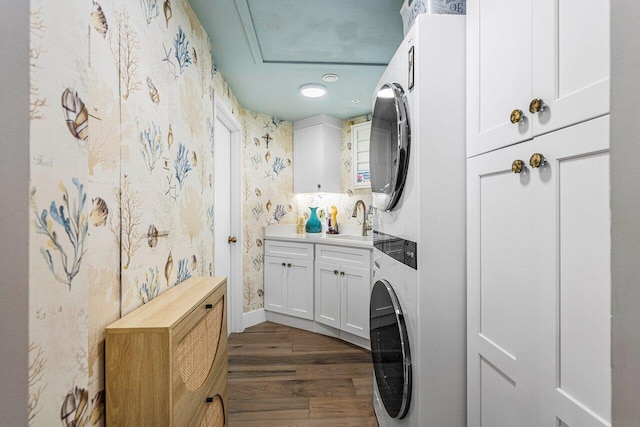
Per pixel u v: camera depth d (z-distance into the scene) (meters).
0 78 0.47
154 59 1.12
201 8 1.56
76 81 0.60
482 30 0.99
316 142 3.32
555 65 0.70
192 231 1.52
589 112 0.62
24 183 0.49
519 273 0.83
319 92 2.61
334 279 2.80
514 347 0.85
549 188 0.72
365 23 1.71
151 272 1.08
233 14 1.62
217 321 1.25
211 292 1.17
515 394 0.85
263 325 3.16
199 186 1.64
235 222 2.93
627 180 0.36
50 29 0.53
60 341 0.56
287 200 3.49
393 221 1.35
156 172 1.13
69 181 0.58
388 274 1.43
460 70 1.09
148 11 1.08
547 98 0.72
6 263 0.47
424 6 1.18
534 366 0.78
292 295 3.09
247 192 3.11
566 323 0.68
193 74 1.55
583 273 0.64
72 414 0.58
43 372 0.52
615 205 0.37
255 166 3.19
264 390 1.99
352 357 2.44
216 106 2.17
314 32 1.79
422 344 1.08
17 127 0.49
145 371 0.80
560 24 0.69
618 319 0.37
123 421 0.79
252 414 1.75
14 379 0.48
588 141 0.62
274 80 2.43
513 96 0.84
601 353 0.60
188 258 1.46
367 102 2.91
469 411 1.06
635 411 0.35
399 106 1.17
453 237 1.09
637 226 0.35
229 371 2.22
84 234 0.62
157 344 0.80
